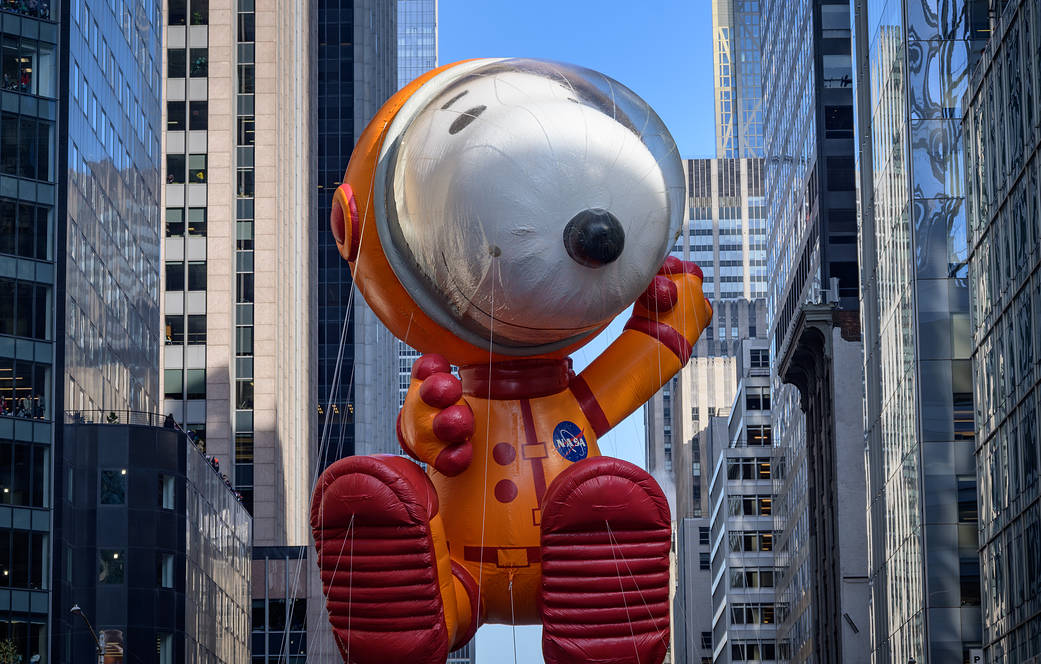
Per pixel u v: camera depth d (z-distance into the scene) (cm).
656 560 1466
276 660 10269
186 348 10419
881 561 6912
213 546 7562
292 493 12081
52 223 6091
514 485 1523
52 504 5950
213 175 10669
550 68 1555
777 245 11250
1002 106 5138
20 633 5794
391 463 1466
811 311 8075
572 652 1448
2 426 5866
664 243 1505
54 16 6241
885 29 6644
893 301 6481
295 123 12725
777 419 11469
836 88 8912
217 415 10325
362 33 14750
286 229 11931
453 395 1486
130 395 7369
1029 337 4744
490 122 1471
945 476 5806
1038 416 4606
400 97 1612
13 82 6128
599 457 1470
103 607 6162
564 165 1447
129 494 6272
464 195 1452
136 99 7675
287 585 10362
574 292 1462
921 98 6041
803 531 9575
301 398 12825
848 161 8831
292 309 12300
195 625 6819
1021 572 4850
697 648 16150
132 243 7519
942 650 5675
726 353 19700
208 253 10575
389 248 1535
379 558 1455
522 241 1441
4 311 5953
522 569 1505
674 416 19400
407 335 1598
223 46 10844
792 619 10444
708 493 16725
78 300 6272
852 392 7956
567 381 1606
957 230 5938
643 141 1500
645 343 1614
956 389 5859
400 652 1455
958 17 6006
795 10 9988
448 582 1474
